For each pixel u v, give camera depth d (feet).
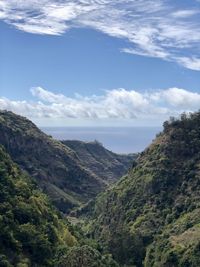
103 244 530.27
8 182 339.77
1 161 365.20
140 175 642.63
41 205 360.28
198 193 555.28
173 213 548.72
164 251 463.42
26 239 309.22
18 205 326.03
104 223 634.43
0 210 309.01
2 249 290.56
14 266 288.10
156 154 654.12
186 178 587.68
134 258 504.84
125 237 521.24
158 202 581.94
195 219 503.61
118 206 630.74
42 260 309.22
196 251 431.02
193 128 651.66
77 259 318.04
